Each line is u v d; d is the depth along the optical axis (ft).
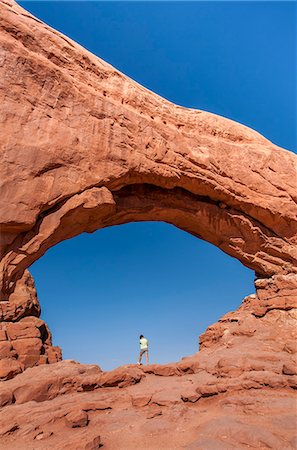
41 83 40.98
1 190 36.50
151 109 52.08
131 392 32.96
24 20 43.24
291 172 60.80
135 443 23.70
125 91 50.06
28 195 38.06
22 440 24.72
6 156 37.24
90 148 43.06
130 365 40.16
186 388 33.09
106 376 35.01
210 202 57.11
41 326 42.11
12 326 36.35
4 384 32.17
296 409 27.32
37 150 39.24
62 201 41.45
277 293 52.37
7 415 27.96
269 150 61.16
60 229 43.37
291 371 33.78
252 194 55.93
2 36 39.78
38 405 30.04
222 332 53.93
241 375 34.71
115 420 27.40
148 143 47.67
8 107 38.22
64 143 41.16
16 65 39.52
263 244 58.80
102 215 46.50
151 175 48.32
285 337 45.93
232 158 55.83
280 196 58.08
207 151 53.62
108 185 45.21
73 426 26.68
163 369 39.58
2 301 37.45
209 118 58.75
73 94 43.34
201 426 25.41
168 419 27.02
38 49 42.80
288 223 58.70
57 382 33.68
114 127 45.52
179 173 50.21
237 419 25.98
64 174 41.09
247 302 57.82
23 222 37.40
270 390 31.65
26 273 47.32
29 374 34.22
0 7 40.83
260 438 22.36
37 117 40.01
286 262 58.29
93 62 48.55
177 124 54.13
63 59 44.88
